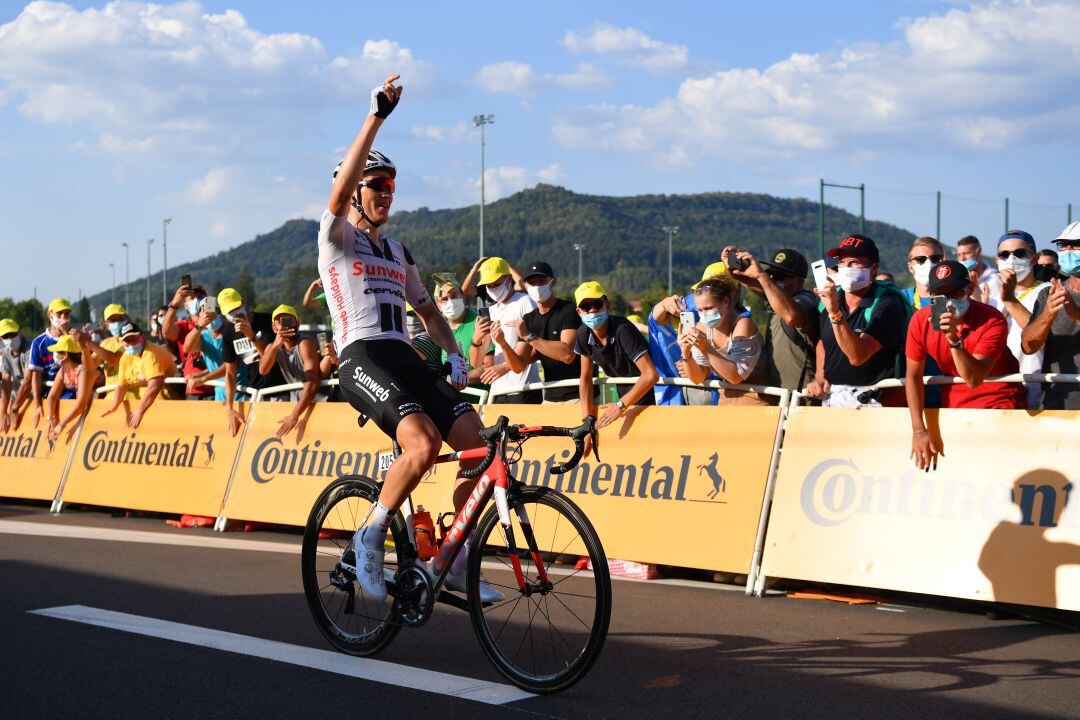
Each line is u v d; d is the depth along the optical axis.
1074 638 3.98
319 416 6.70
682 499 5.15
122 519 7.52
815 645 3.89
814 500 4.75
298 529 6.95
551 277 6.07
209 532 6.84
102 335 10.52
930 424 4.49
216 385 7.60
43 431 8.42
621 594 4.84
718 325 5.44
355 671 3.53
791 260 5.30
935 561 4.36
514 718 3.04
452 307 6.91
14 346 9.71
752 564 4.85
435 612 4.46
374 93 3.36
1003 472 4.28
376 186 3.71
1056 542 4.09
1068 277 4.71
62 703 3.18
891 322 4.83
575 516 3.24
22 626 4.15
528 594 3.39
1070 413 4.18
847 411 4.77
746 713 3.09
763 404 5.29
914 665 3.60
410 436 3.45
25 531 6.84
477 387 6.65
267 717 3.05
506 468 3.44
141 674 3.48
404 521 3.62
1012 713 3.07
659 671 3.54
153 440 7.54
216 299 7.39
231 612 4.41
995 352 4.33
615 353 5.46
